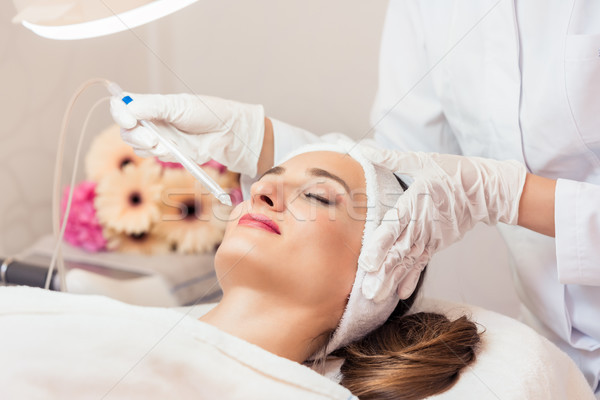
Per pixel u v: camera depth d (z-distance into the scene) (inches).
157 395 28.9
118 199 63.2
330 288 34.9
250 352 29.9
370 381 33.0
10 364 28.3
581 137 38.4
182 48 77.1
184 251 64.9
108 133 65.7
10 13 67.8
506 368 33.3
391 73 48.7
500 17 40.0
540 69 39.3
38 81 71.7
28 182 72.2
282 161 39.7
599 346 41.2
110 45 77.5
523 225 38.2
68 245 66.3
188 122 40.5
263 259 33.9
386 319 38.7
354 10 62.2
